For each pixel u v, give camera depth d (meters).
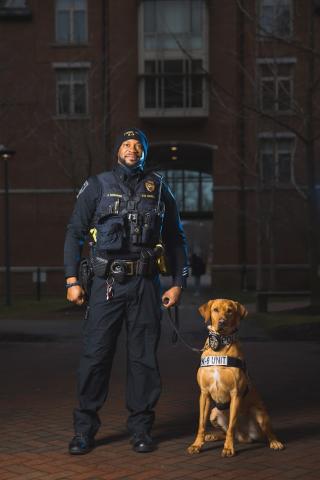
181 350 11.84
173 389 7.84
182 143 31.33
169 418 6.17
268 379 8.73
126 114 31.34
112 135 30.89
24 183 31.39
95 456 4.82
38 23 31.30
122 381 8.50
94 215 5.03
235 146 30.92
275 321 16.12
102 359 4.94
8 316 19.02
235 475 4.35
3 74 30.52
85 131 27.78
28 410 6.66
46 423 6.02
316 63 24.56
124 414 6.33
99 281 4.95
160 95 31.06
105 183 5.00
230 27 30.86
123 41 31.33
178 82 30.95
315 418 6.19
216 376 4.63
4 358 11.01
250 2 24.12
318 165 28.86
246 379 4.73
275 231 29.97
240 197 31.16
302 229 30.00
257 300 18.81
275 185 27.80
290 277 31.17
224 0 30.86
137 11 31.28
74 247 5.02
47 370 9.60
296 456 4.77
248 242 31.31
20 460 4.75
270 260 28.69
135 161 5.00
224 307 4.62
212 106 31.12
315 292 17.77
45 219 31.42
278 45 28.09
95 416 5.03
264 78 26.47
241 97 30.38
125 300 4.93
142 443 4.89
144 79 30.98
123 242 4.88
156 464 4.60
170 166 37.62
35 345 12.96
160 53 31.05
